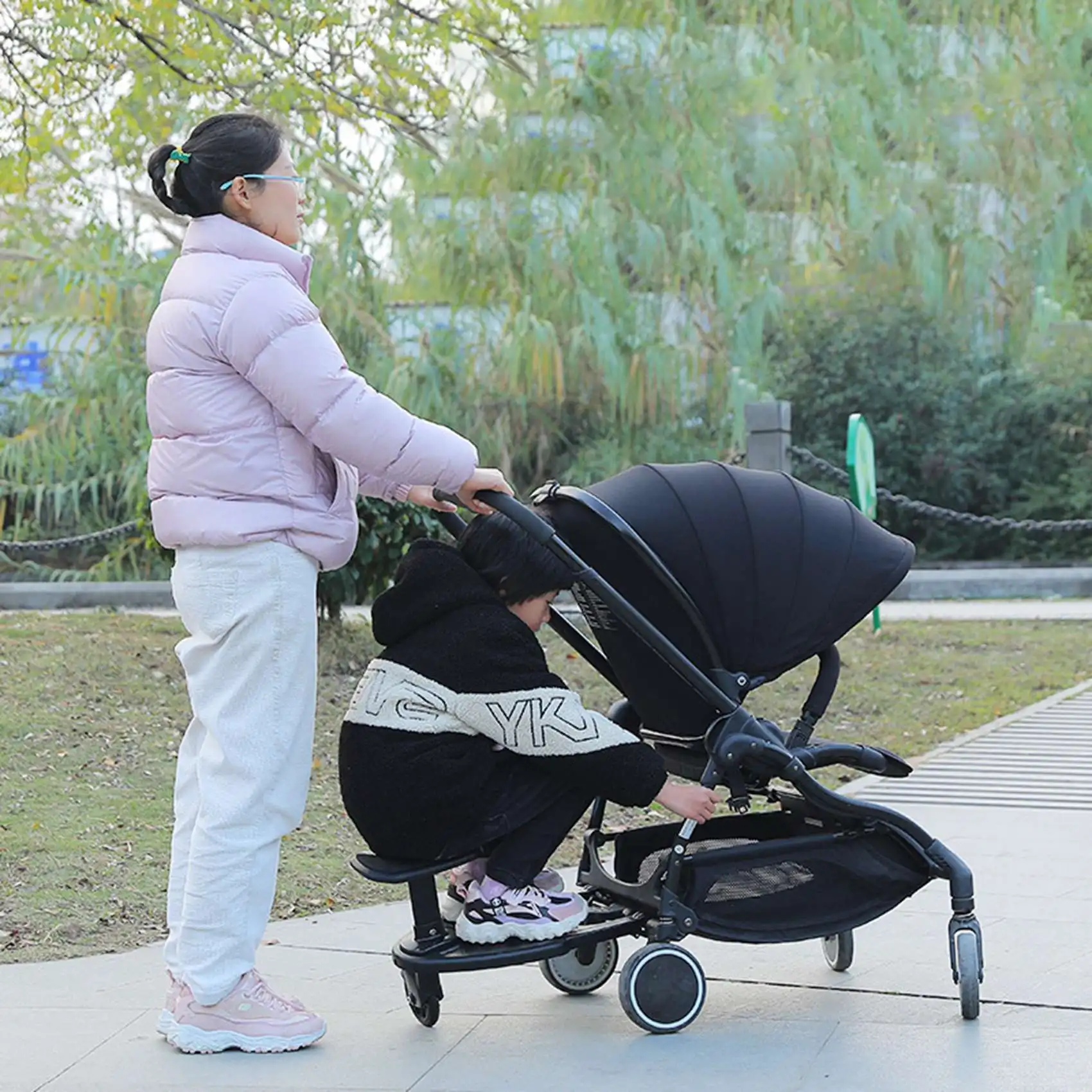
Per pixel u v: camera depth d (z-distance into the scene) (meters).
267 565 3.62
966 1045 3.57
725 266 18.91
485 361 18.22
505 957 3.62
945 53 22.42
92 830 6.18
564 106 18.33
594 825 4.20
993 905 4.92
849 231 21.81
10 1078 3.43
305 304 3.61
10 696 8.56
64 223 18.14
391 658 3.74
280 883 5.48
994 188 22.20
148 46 10.72
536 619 3.88
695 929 3.72
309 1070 3.47
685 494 3.88
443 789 3.59
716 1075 3.39
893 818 3.85
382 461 3.57
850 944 4.15
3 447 17.94
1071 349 22.64
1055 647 12.50
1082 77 22.08
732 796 3.88
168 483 3.67
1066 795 6.96
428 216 18.23
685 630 3.87
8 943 4.68
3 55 11.61
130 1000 4.06
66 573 18.81
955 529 22.91
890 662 11.58
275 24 11.31
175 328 3.63
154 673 9.52
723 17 20.28
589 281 18.20
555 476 20.00
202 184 3.71
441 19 12.57
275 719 3.65
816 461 12.65
